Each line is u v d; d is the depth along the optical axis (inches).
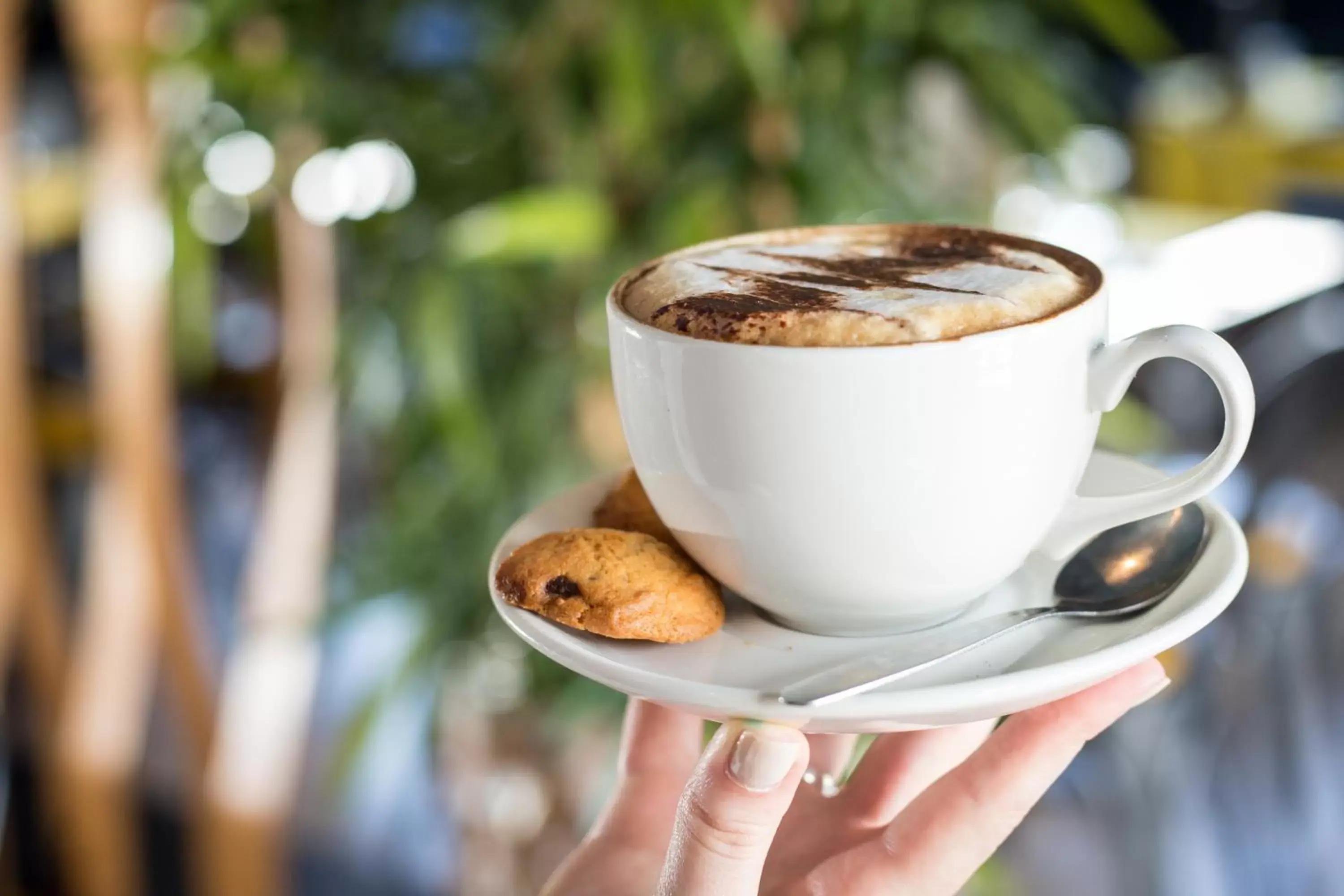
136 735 41.3
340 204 33.3
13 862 44.9
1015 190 39.4
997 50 33.9
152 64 31.5
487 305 33.8
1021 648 16.0
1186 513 17.0
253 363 48.2
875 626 16.4
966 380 15.0
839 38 32.3
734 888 15.8
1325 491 33.3
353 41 33.4
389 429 35.9
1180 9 84.2
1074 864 34.9
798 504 15.5
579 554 16.3
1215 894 32.3
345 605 36.4
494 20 32.7
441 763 40.0
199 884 40.5
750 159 32.1
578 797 36.9
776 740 15.1
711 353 15.3
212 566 46.2
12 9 35.6
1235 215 51.9
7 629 38.9
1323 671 32.4
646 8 29.8
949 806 17.8
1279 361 38.0
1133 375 15.8
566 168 32.7
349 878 40.9
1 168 36.3
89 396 48.4
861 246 18.0
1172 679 32.9
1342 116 73.7
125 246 34.8
